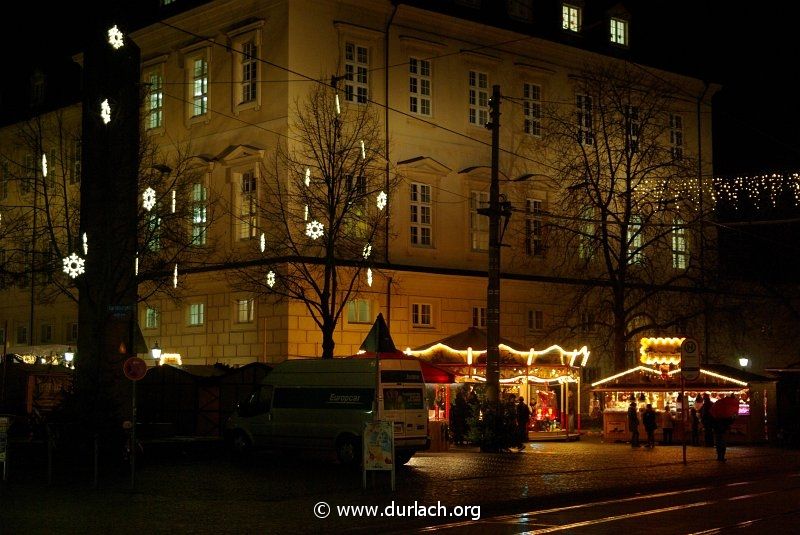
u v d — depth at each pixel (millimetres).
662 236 48625
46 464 28891
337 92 43625
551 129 51781
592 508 21172
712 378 43875
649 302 52375
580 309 52812
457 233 50656
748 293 57625
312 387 31250
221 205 48062
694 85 59906
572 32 55594
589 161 51375
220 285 48219
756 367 60062
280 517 18984
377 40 48094
